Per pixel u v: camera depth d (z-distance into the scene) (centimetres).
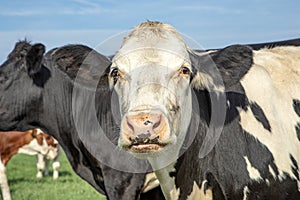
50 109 882
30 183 1877
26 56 862
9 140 1880
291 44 684
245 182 571
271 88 613
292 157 598
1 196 1612
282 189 589
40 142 1936
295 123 612
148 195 781
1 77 893
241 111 588
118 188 764
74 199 1494
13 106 892
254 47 701
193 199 562
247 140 579
